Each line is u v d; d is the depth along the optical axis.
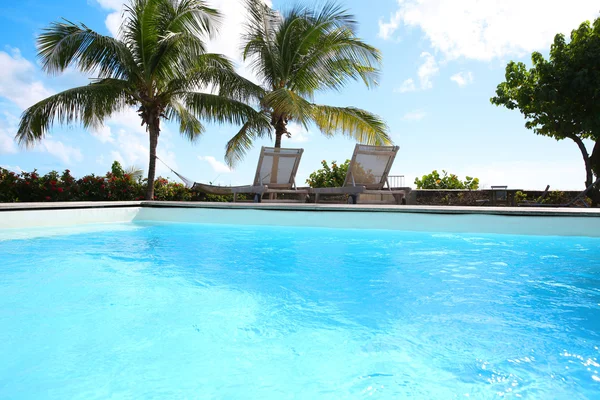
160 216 6.70
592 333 1.73
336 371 1.41
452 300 2.25
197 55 9.77
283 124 11.09
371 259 3.43
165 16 10.13
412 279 2.73
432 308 2.11
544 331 1.76
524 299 2.25
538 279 2.70
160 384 1.32
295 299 2.29
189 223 6.35
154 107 10.29
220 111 10.29
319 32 10.74
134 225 6.04
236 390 1.28
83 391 1.28
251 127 11.14
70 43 8.62
